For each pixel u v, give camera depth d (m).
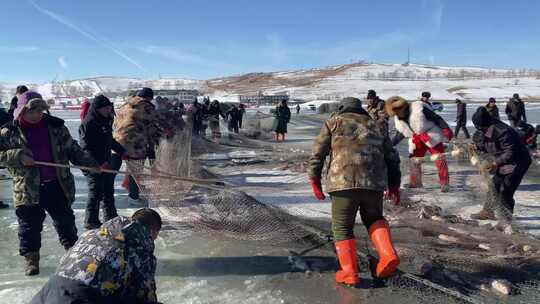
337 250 4.43
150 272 2.96
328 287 4.34
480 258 4.63
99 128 5.86
